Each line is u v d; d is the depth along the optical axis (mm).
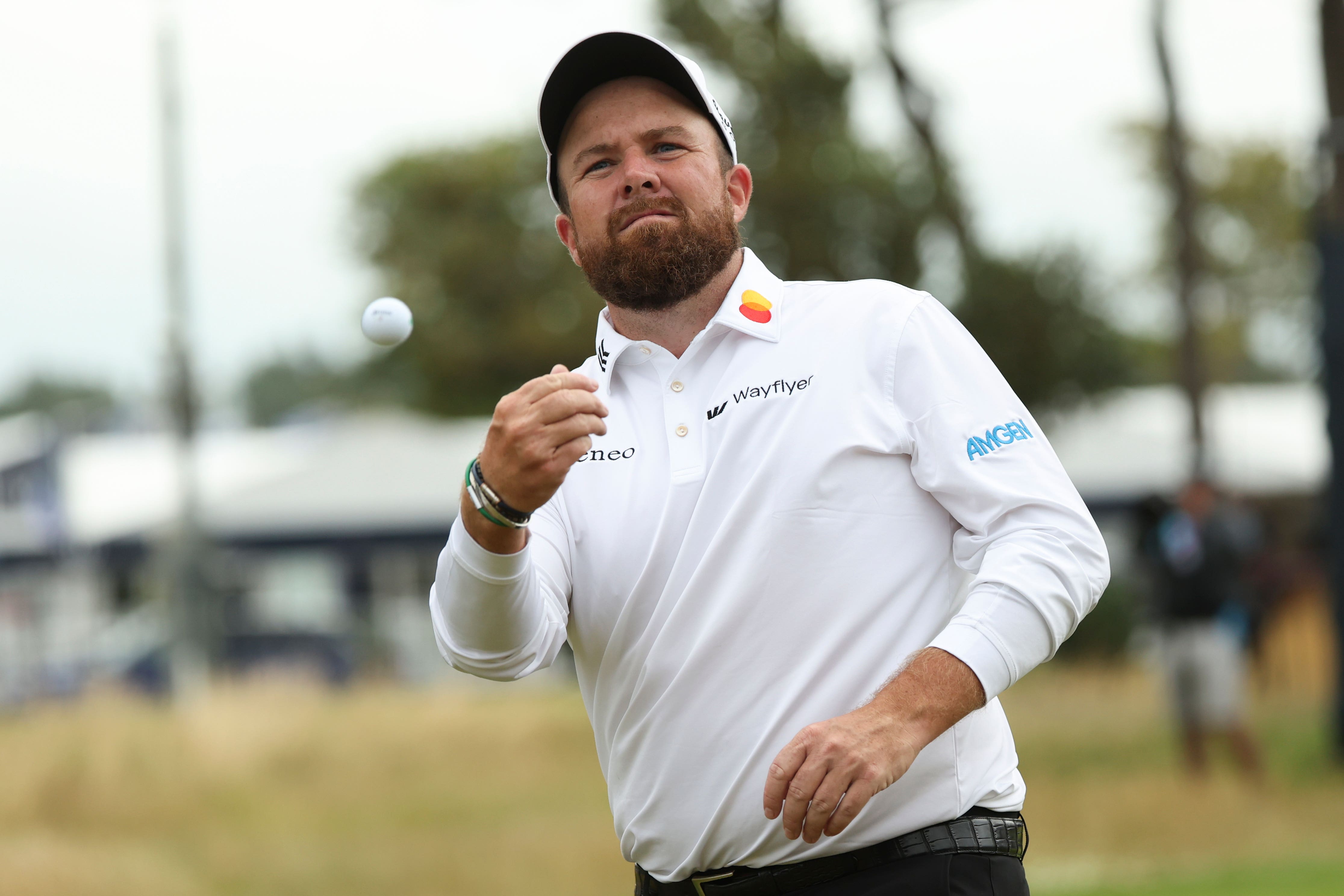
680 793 9133
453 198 123500
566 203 10344
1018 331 57906
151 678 80938
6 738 43656
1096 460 91750
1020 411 9250
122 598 94688
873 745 8086
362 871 31578
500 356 120938
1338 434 42438
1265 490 89875
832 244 64438
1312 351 43781
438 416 126125
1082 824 32562
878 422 9047
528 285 121688
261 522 93750
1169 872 27547
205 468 103500
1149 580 40188
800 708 8828
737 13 62500
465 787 43594
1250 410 109125
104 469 103500
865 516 8953
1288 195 144500
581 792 42031
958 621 8516
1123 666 64875
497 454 8414
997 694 8422
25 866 31609
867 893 8852
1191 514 38906
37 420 100938
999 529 8836
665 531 9133
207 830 37125
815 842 8242
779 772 8133
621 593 9250
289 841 35438
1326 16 46125
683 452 9219
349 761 46375
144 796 39531
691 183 9609
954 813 8945
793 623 8859
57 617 90250
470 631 8875
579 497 9445
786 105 63062
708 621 8969
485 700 58250
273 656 87938
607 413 8453
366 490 96125
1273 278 148000
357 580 98188
